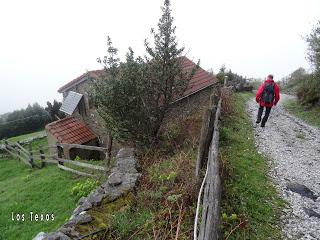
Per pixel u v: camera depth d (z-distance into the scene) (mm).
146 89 8664
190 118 10633
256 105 18109
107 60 8805
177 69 8875
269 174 7629
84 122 17938
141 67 8797
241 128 11359
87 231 4758
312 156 9406
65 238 4480
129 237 4719
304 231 5344
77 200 9648
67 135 16766
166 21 8789
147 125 8844
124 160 7508
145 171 7066
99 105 8852
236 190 6160
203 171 5930
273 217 5660
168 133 9219
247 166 7707
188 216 4977
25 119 30891
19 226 8859
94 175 10961
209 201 4113
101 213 5254
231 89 18359
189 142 8570
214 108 6359
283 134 11688
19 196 10977
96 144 17391
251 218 5406
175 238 4461
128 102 8461
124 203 5543
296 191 6930
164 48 8672
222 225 4914
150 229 4852
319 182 7488
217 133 6480
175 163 6883
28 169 16125
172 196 5352
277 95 11938
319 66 16750
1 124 29969
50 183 11680
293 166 8391
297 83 27625
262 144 10016
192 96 14156
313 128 13391
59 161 13469
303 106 17938
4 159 19484
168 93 8898
